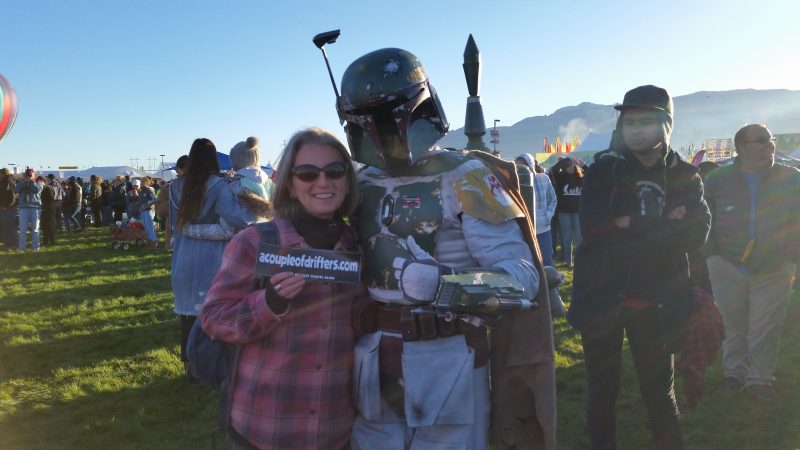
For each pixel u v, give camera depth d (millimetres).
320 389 1665
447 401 1654
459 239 1704
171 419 4059
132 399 4383
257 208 4094
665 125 2535
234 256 1712
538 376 1781
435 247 1695
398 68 1610
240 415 1689
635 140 2557
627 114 2572
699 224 2621
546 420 1781
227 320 1646
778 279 3896
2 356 5492
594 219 2658
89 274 10398
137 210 16422
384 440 1734
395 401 1710
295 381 1655
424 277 1526
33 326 6656
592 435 2785
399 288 1665
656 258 2641
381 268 1697
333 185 1681
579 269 2775
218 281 1725
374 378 1697
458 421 1665
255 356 1683
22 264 11664
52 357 5461
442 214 1676
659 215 2617
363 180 1821
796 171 3838
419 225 1670
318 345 1666
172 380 4781
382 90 1595
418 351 1654
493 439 1871
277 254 1576
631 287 2658
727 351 4164
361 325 1712
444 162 1720
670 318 2656
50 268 11148
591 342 2758
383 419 1733
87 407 4230
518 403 1824
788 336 5445
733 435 3490
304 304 1658
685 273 2701
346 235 1746
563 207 9391
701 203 2660
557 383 4480
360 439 1754
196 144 4133
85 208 20844
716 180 4039
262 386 1661
